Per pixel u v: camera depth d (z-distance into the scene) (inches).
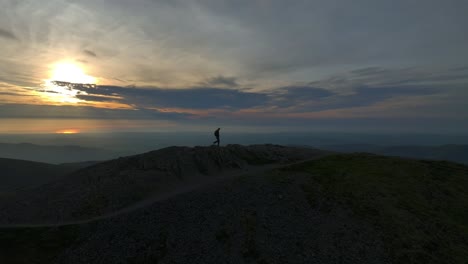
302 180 1651.1
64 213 1467.8
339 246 1175.6
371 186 1583.4
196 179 1819.6
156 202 1472.7
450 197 1540.4
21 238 1240.8
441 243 1190.9
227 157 2116.1
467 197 1549.0
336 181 1638.8
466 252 1147.9
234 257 1136.8
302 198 1480.1
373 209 1384.1
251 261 1118.4
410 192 1552.7
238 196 1498.5
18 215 1451.8
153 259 1147.9
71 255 1165.1
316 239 1214.9
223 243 1203.9
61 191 1733.5
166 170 1903.3
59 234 1272.1
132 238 1241.4
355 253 1138.7
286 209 1398.9
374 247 1164.5
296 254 1143.0
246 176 1707.7
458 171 1877.5
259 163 2080.5
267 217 1342.3
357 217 1333.7
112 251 1182.3
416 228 1264.8
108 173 1911.9
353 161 2000.5
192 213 1376.7
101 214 1459.2
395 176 1731.1
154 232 1269.7
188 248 1186.0
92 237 1253.1
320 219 1328.7
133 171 1886.1
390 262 1095.0
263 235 1238.3
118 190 1658.5
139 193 1637.6
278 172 1770.4
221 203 1444.4
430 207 1432.1
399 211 1370.6
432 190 1594.5
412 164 1943.9
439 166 1947.6
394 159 2059.5
